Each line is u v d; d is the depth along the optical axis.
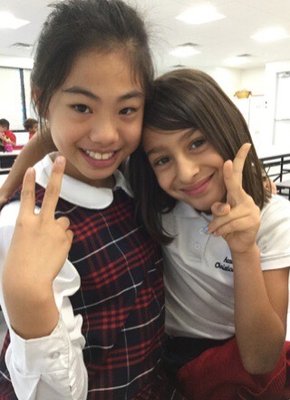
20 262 0.50
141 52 0.64
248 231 0.64
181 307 0.87
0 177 3.30
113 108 0.61
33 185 0.53
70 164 0.69
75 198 0.70
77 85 0.59
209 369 0.78
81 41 0.58
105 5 0.63
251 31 6.36
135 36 0.64
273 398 0.79
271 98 10.34
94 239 0.69
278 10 5.15
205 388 0.80
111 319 0.69
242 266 0.67
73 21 0.60
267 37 6.84
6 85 8.97
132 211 0.81
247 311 0.68
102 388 0.69
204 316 0.86
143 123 0.71
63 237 0.54
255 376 0.76
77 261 0.66
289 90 9.98
